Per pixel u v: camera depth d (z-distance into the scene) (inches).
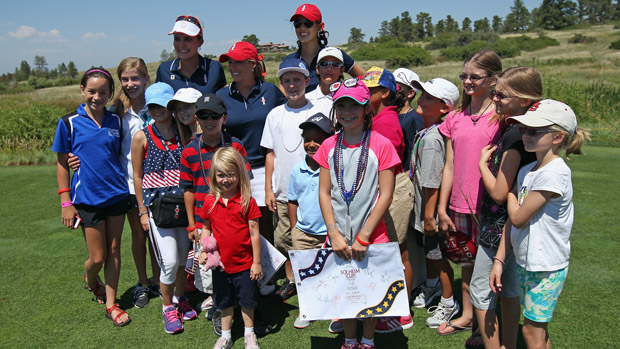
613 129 504.7
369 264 113.4
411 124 149.7
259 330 136.1
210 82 176.4
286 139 151.5
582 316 137.9
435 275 152.3
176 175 139.7
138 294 156.6
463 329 133.6
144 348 129.8
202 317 149.3
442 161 127.3
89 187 140.0
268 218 168.2
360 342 122.1
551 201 93.2
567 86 647.8
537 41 3127.5
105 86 139.4
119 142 147.6
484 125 114.6
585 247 190.7
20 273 180.5
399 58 2625.5
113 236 146.3
